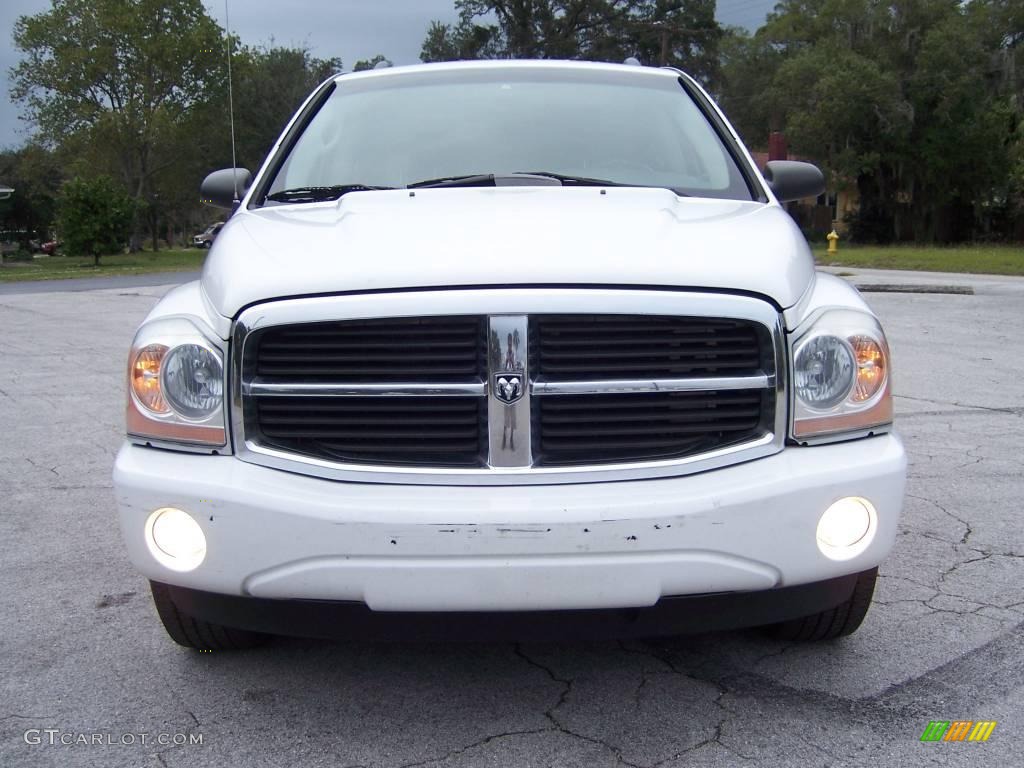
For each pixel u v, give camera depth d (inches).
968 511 182.1
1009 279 786.8
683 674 119.9
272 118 2417.6
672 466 99.5
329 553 95.7
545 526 94.3
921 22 1876.2
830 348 103.2
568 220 113.3
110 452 238.4
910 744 103.5
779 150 1603.1
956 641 127.8
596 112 159.0
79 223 1567.4
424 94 165.3
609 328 99.7
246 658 125.6
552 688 116.9
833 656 124.0
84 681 120.1
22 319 577.0
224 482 98.3
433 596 95.7
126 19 2082.9
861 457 101.7
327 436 100.6
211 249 123.6
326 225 118.3
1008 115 1840.6
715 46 2319.1
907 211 2025.1
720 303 100.3
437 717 110.3
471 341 99.4
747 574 97.9
